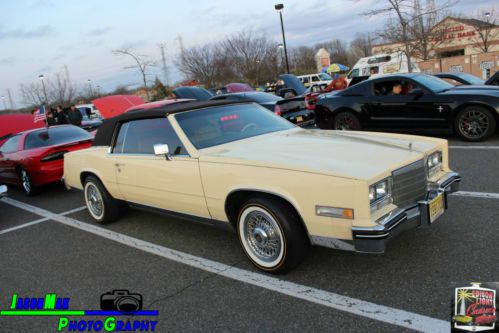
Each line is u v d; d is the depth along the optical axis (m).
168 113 4.17
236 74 34.06
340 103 9.06
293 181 3.06
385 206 2.97
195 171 3.78
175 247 4.38
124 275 3.85
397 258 3.47
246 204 3.42
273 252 3.41
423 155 3.34
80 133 8.50
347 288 3.12
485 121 7.41
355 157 3.22
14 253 4.85
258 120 4.55
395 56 25.61
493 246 3.46
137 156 4.46
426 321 2.62
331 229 2.94
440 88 8.05
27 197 8.07
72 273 4.05
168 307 3.20
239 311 3.01
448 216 4.23
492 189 4.92
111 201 5.22
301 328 2.72
